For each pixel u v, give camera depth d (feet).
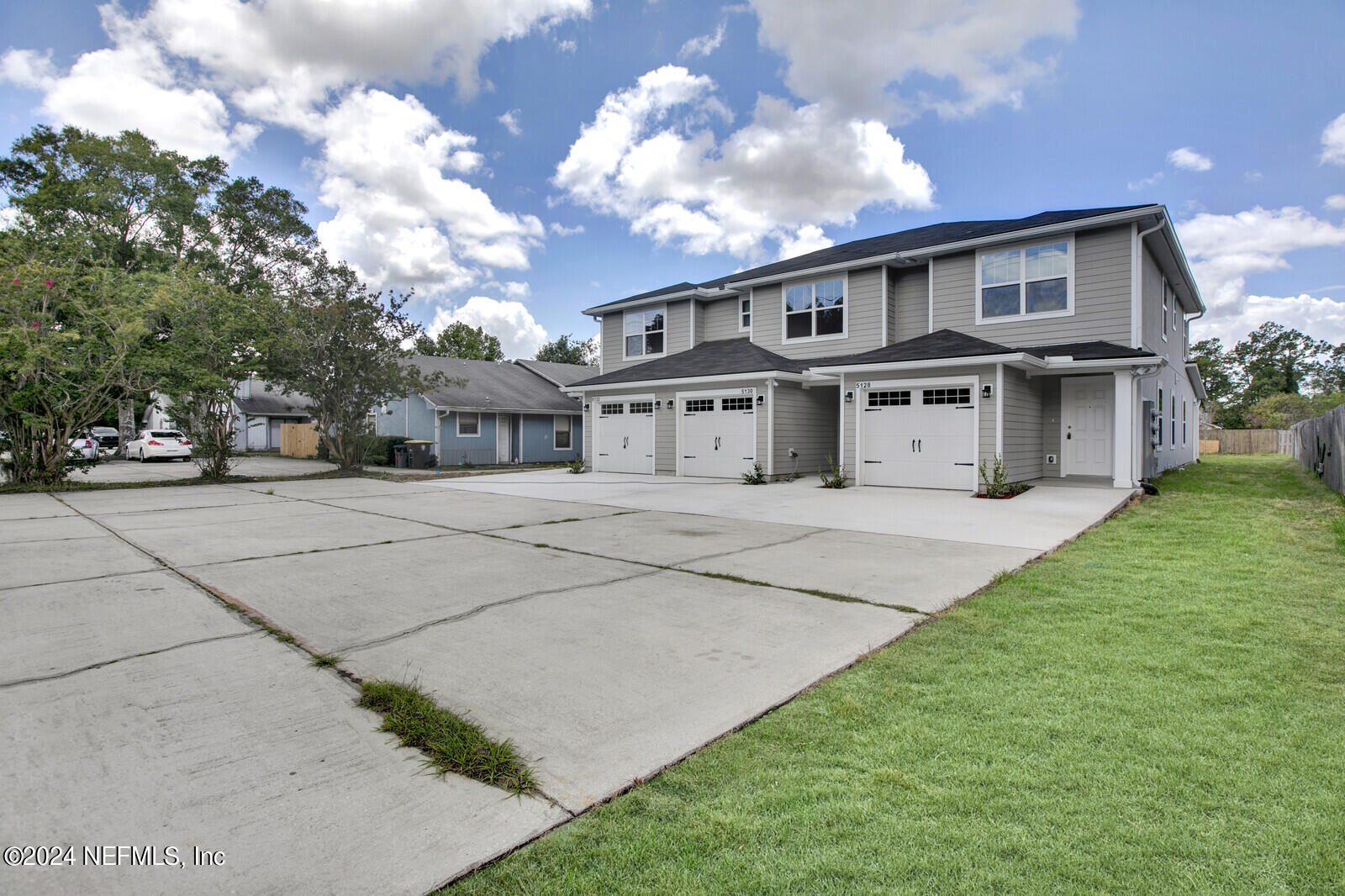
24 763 8.71
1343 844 6.74
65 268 48.47
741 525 29.81
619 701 10.75
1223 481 47.21
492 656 12.89
